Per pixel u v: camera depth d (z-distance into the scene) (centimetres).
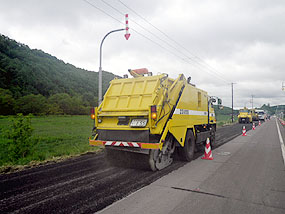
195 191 438
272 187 465
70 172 589
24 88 10344
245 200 394
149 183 490
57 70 15712
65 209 357
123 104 635
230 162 719
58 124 3159
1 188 459
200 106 905
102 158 789
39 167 649
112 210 352
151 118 553
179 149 720
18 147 754
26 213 343
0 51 12912
